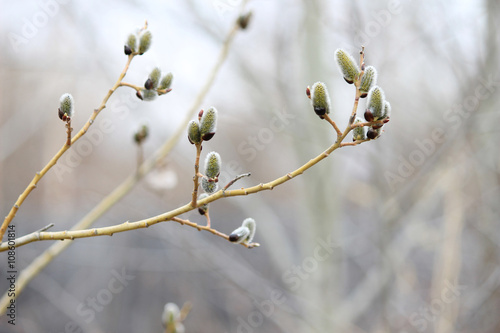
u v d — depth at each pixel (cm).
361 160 171
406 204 170
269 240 183
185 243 168
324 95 82
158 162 109
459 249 172
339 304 178
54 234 83
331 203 178
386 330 165
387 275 165
